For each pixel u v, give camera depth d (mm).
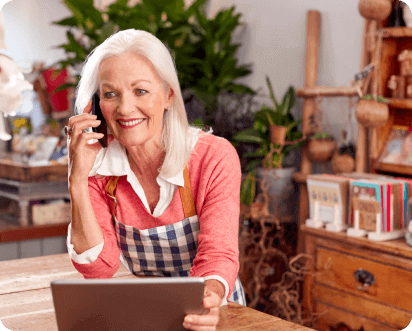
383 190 2232
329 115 3154
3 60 1096
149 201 1438
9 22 6340
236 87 3686
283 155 3152
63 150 3920
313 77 3107
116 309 941
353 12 2986
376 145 2668
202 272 1192
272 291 3133
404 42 2670
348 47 3031
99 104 1305
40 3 6062
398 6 2578
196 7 3758
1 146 4074
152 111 1237
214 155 1346
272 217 3037
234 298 1563
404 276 2115
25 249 3668
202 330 974
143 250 1456
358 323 2322
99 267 1349
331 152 2916
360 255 2307
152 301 929
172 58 1332
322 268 2500
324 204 2510
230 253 1229
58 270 1585
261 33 3754
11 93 1101
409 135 2592
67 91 4047
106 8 4023
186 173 1361
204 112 3670
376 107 2490
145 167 1392
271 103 3654
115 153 1416
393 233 2270
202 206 1349
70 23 3670
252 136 3184
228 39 3748
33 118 4199
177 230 1394
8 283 1460
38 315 1219
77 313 950
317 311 2535
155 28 3492
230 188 1329
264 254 3039
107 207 1463
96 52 1268
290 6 3465
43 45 6066
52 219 3814
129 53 1215
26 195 3680
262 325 1131
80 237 1327
